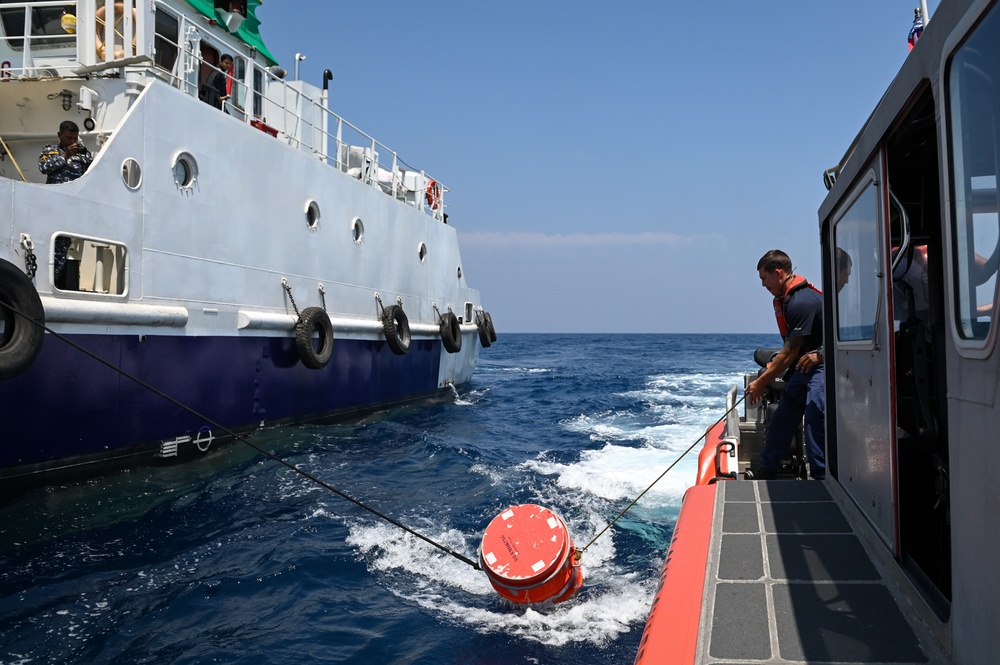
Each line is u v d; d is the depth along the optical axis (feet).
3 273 22.53
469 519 24.31
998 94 5.83
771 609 8.70
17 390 23.94
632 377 101.60
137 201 28.76
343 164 53.42
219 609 16.81
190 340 31.58
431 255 58.29
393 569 19.45
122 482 27.61
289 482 29.12
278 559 19.99
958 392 6.93
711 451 20.03
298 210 39.78
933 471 10.75
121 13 30.99
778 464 17.87
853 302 11.80
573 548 16.81
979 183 6.33
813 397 16.53
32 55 33.94
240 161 35.01
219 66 40.47
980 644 6.37
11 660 14.25
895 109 8.78
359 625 15.93
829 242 14.20
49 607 16.78
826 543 10.78
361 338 46.32
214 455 32.91
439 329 59.57
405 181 59.67
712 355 199.72
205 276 32.58
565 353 214.28
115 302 27.76
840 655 7.64
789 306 17.12
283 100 49.01
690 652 7.86
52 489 25.57
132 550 20.80
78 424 26.27
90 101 30.07
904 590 8.91
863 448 11.16
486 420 50.98
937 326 10.07
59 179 26.78
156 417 29.73
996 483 5.98
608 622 15.98
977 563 6.44
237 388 34.78
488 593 17.81
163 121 30.17
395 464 33.42
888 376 9.48
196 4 39.11
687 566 10.17
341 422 44.39
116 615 16.44
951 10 6.82
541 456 35.96
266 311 37.06
